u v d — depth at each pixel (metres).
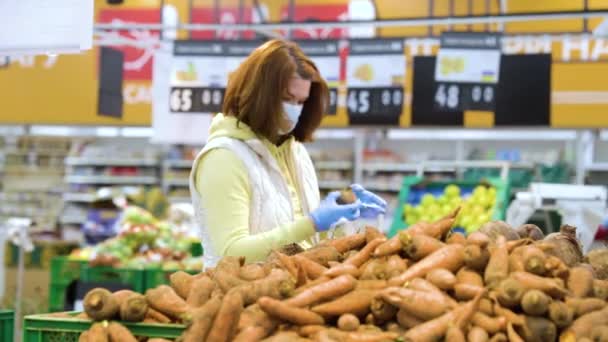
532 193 5.55
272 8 8.43
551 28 7.96
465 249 2.11
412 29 8.24
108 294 2.12
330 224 2.83
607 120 8.19
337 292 2.07
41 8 4.03
